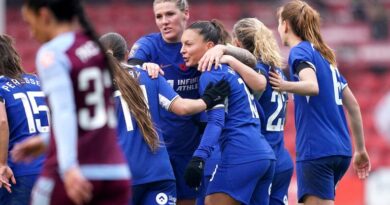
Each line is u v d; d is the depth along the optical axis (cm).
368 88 7388
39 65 1480
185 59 2303
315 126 2325
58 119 1448
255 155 2155
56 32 1523
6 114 2244
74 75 1482
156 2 2398
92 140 1499
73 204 1509
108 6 8694
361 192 4234
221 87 2123
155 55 2419
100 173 1509
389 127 6494
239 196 2148
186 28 2364
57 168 1512
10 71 2284
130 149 2039
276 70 2339
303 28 2345
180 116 2373
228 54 2223
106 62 1541
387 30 7962
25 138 2264
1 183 2189
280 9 2419
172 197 2108
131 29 8312
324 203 2342
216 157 2266
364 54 7781
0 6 6600
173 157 2397
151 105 2125
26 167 2248
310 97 2327
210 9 8575
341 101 2395
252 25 2373
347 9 8475
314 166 2325
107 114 1530
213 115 2098
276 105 2356
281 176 2378
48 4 1499
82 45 1509
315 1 8381
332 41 8012
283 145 2419
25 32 8331
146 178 2052
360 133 2489
